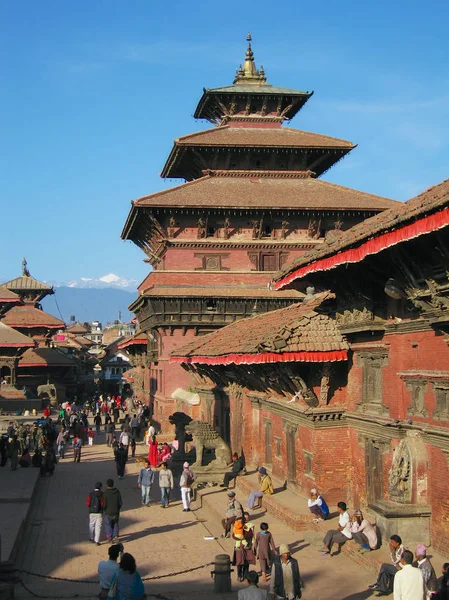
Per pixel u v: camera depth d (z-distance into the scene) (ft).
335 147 220.23
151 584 74.59
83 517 107.04
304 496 99.60
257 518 97.71
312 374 95.20
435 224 58.85
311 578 70.85
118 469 141.49
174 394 194.90
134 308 246.06
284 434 109.70
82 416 223.10
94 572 79.10
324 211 207.62
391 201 213.05
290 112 239.91
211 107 240.32
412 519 72.59
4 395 305.12
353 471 92.07
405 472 73.77
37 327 407.44
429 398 73.05
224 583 71.46
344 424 93.97
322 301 97.45
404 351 78.54
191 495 122.52
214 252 207.21
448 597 53.78
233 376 135.33
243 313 203.82
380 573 65.51
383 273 76.59
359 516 77.87
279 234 211.41
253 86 237.66
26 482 124.26
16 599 69.41
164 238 206.18
